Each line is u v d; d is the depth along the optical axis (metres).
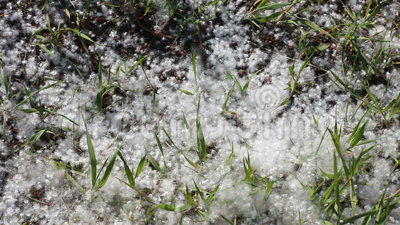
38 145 0.67
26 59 0.68
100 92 0.66
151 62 0.69
